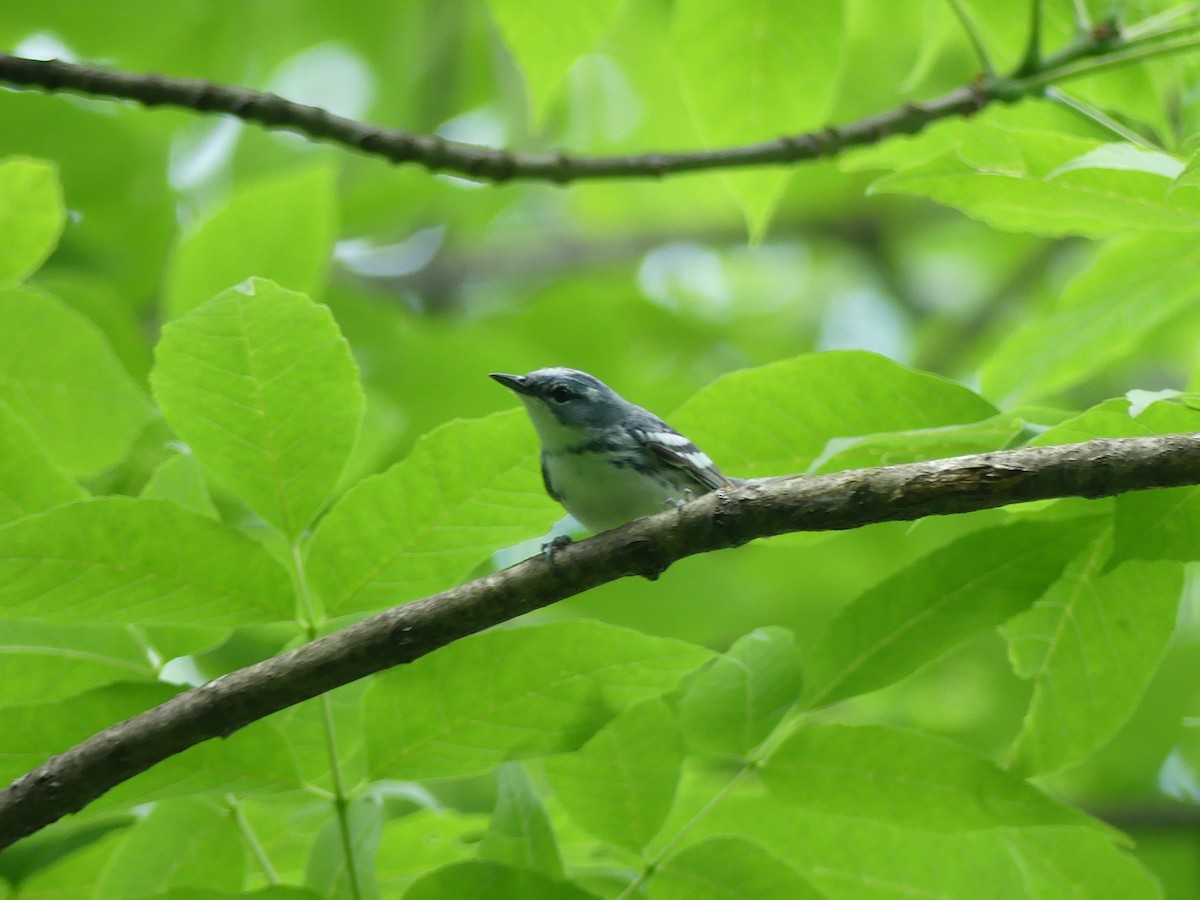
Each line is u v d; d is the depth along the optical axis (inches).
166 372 295.3
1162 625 313.4
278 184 476.1
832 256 1149.1
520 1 435.8
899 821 315.9
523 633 290.2
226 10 725.3
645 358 957.8
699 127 482.9
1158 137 471.5
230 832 338.3
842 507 288.7
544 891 301.3
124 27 651.5
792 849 349.4
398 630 289.1
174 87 417.4
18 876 405.1
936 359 1035.3
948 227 1114.1
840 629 317.7
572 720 301.4
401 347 597.0
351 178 746.8
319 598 309.0
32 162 390.9
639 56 845.8
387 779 306.3
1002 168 307.4
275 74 788.6
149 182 590.6
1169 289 401.1
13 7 628.1
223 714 285.3
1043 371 418.3
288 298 297.1
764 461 345.7
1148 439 276.4
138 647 331.6
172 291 482.9
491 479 303.3
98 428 422.9
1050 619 323.6
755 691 323.6
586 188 1050.7
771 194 482.6
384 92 794.8
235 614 302.2
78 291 498.0
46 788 280.2
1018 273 1043.3
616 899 338.0
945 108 444.5
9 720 292.8
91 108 567.5
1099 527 307.4
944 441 310.2
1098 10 449.1
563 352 705.6
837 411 337.4
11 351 408.5
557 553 302.4
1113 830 308.5
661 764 322.0
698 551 302.7
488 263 1000.2
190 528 287.6
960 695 692.1
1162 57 435.8
